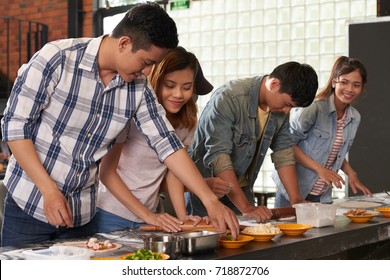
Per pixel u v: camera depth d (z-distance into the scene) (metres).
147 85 2.46
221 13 6.71
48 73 2.22
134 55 2.20
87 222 2.52
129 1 7.46
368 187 5.47
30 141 2.25
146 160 2.73
